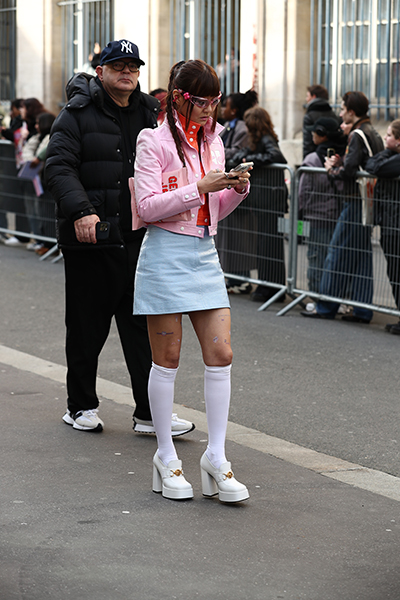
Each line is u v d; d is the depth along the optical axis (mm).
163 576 3312
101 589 3203
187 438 5051
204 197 3959
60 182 4785
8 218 12727
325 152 8602
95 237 4758
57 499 4043
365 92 12820
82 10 17047
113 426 5227
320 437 5152
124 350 5059
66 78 17734
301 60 13438
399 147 7793
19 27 18125
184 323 8195
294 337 7781
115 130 4891
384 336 7910
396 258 7871
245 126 9531
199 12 14898
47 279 10344
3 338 7566
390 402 5887
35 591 3176
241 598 3162
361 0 12648
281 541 3646
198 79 3893
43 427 5137
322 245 8555
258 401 5855
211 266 4078
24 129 12008
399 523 3863
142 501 4055
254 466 4582
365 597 3191
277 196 8953
